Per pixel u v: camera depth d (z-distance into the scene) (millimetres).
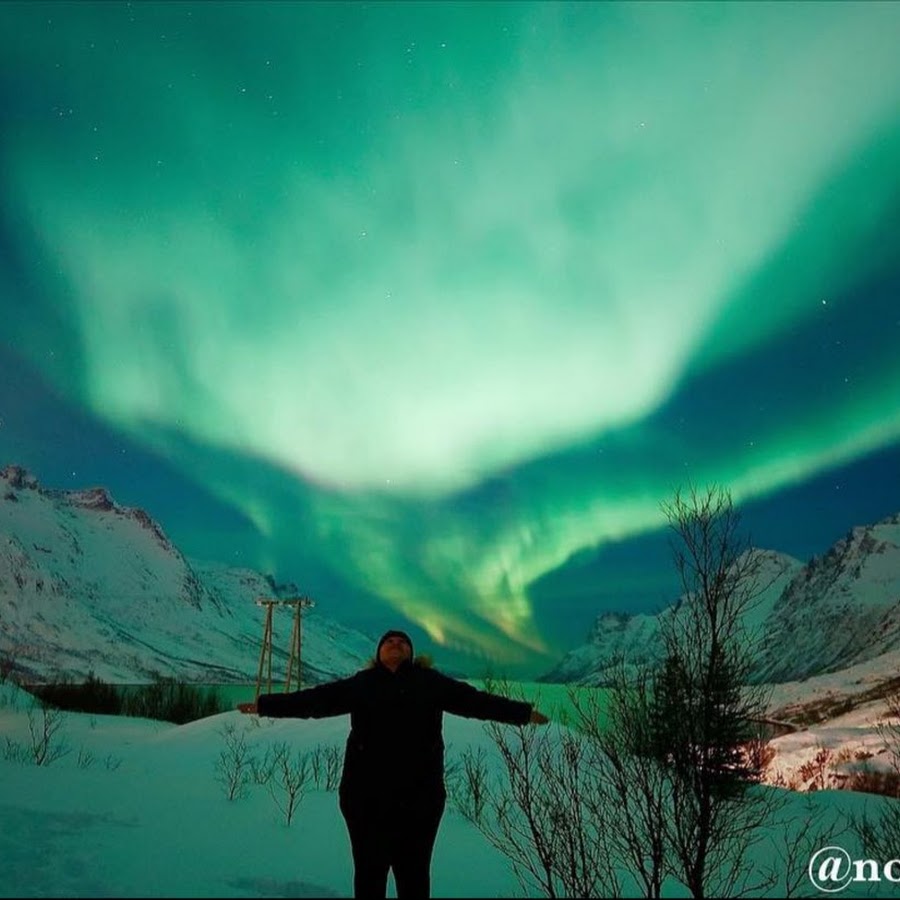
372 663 3908
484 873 4719
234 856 4680
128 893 3627
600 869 4664
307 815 6191
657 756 4281
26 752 10383
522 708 3834
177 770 9320
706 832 4051
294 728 13234
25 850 4391
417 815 3625
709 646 4156
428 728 3754
